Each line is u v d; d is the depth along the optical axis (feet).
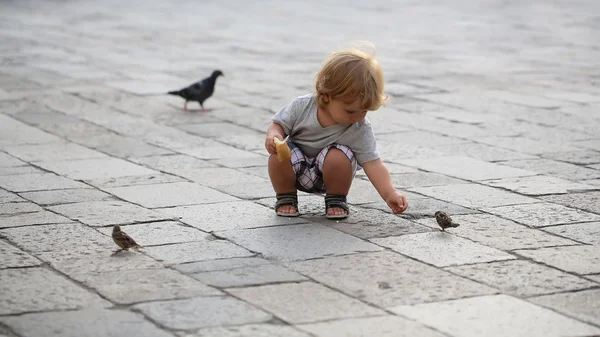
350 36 99.04
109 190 34.71
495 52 83.87
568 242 27.86
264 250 26.78
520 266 25.49
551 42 91.66
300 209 31.53
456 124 50.03
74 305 22.43
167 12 128.98
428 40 94.53
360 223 29.78
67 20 116.06
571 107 55.26
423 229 29.12
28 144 44.57
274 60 79.51
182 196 33.63
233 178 36.88
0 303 22.56
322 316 21.68
